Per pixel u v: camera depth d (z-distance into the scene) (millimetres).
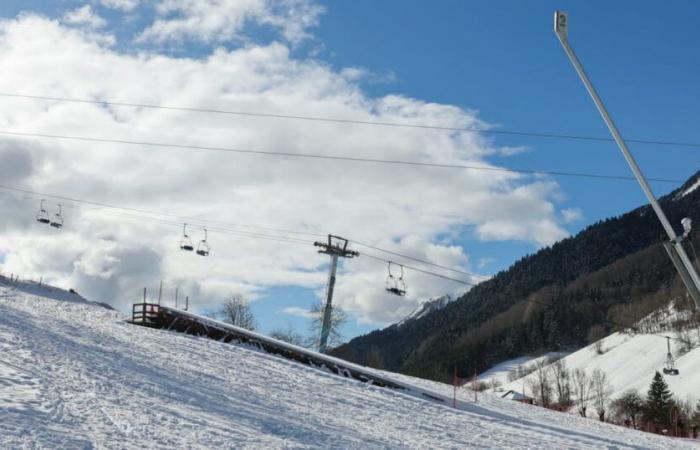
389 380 36219
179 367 28641
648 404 103188
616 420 107812
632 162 14164
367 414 26547
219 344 39531
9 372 17812
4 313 33625
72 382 18375
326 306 47875
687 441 36875
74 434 12508
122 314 50469
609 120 14164
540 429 29969
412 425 25531
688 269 13672
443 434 24406
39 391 16031
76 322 38219
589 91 14109
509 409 39469
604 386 140125
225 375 29406
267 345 40125
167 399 19344
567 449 25328
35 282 72250
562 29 13953
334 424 22453
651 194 14039
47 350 23781
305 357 38719
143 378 22578
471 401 39594
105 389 18328
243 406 22000
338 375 36469
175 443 13383
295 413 23219
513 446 24125
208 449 13453
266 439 16219
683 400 118250
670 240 13891
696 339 149500
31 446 11117
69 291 72875
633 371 147375
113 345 30844
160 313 44312
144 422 14891
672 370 60562
